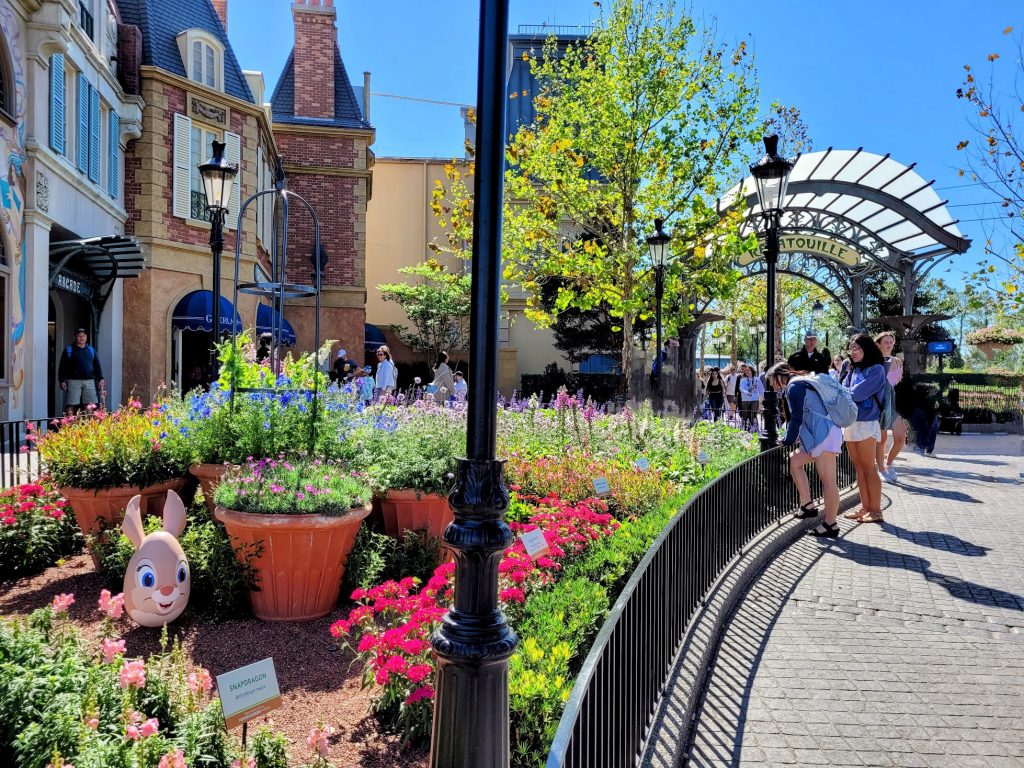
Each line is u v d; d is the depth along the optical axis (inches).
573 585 179.8
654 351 1075.9
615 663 113.6
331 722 145.3
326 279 1111.6
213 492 231.9
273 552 196.7
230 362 264.1
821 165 778.8
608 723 107.7
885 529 331.0
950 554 285.7
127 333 789.2
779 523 319.9
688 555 190.7
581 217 810.8
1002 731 148.3
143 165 797.2
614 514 290.5
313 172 1109.7
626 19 768.3
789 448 338.6
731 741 142.9
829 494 316.2
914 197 804.0
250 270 904.3
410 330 1489.9
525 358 1374.3
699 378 882.8
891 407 442.3
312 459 247.6
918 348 976.3
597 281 811.4
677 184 784.3
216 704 116.0
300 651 181.9
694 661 165.6
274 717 147.2
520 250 803.4
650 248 694.5
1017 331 1063.6
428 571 239.5
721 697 162.9
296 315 1106.7
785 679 172.6
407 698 134.4
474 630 81.0
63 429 255.8
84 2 690.2
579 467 307.3
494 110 83.7
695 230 766.5
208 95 852.6
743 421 655.1
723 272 783.7
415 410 349.1
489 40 83.8
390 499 250.1
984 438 823.7
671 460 376.5
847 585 246.1
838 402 313.6
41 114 579.2
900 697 163.5
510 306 1339.8
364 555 222.2
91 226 693.3
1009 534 319.9
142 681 105.7
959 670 178.5
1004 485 454.0
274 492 201.6
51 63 595.8
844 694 164.7
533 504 278.4
